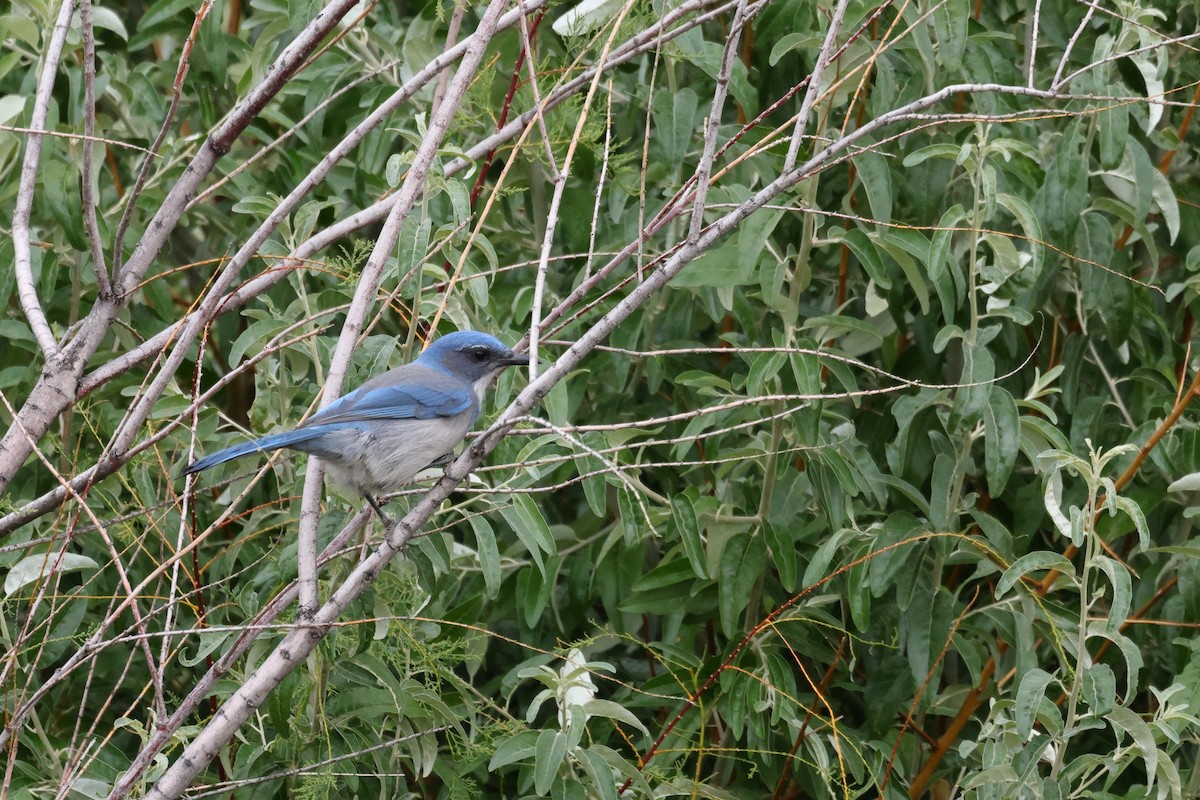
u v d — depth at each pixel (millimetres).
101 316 8594
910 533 10320
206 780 10438
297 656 7395
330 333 12883
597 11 10695
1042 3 12109
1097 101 10758
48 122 11117
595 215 8117
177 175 12891
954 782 11578
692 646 12141
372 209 9695
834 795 10250
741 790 11117
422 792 11523
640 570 11805
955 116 7566
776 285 10586
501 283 12531
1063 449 10164
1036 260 10117
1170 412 11141
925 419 11406
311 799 8992
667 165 11391
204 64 13539
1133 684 8938
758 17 11852
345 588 7500
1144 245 12898
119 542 11383
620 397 12414
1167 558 11445
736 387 11133
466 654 10484
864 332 11562
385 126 12062
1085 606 9188
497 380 10594
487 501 10336
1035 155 10133
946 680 12109
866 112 12078
